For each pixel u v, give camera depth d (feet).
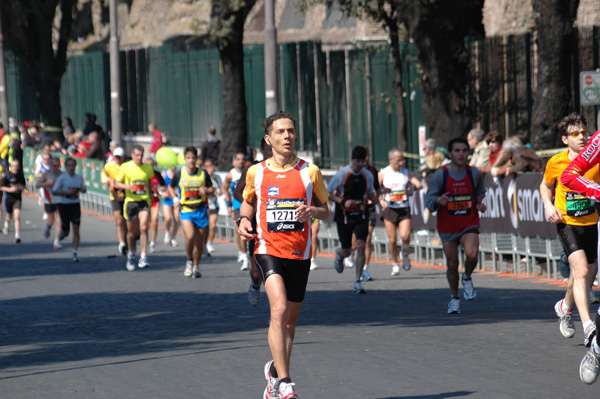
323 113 302.25
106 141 433.07
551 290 127.65
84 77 513.86
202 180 152.35
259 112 335.47
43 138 335.06
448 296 125.59
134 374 78.79
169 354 87.40
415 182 167.84
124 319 112.06
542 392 66.85
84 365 83.66
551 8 176.55
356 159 128.98
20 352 92.07
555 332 92.07
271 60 204.33
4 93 456.45
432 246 166.40
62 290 141.69
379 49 262.67
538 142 180.45
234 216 169.27
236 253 196.54
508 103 220.84
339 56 290.56
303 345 89.81
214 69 362.33
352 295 129.49
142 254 171.32
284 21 493.36
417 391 68.59
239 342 92.73
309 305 120.37
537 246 141.28
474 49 226.79
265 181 65.92
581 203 82.07
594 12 304.91
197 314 114.62
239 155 168.14
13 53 444.55
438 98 198.49
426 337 91.86
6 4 441.68
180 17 613.52
